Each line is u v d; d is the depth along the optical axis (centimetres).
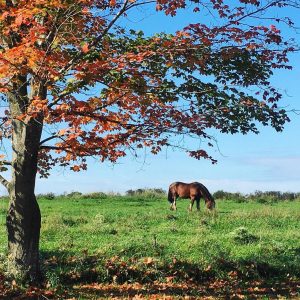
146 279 1321
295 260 1467
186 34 1045
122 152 1318
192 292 1231
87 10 1010
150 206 3262
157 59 1110
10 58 950
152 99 1191
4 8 1055
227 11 1136
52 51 1074
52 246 1593
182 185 2883
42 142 1219
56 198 4019
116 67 1031
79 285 1266
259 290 1270
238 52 1115
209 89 1185
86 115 1134
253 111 1155
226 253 1464
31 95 1141
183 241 1664
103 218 2227
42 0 969
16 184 1227
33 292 1156
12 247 1226
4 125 1265
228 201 3884
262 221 2227
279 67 1186
